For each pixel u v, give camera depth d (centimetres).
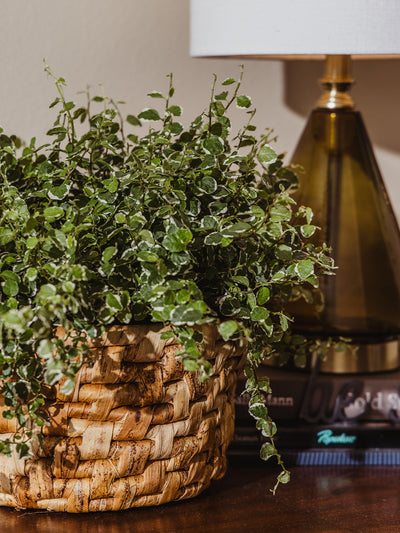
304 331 92
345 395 86
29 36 102
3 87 101
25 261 60
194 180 66
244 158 68
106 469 65
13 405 61
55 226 68
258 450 85
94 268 64
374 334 91
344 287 90
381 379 87
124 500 66
